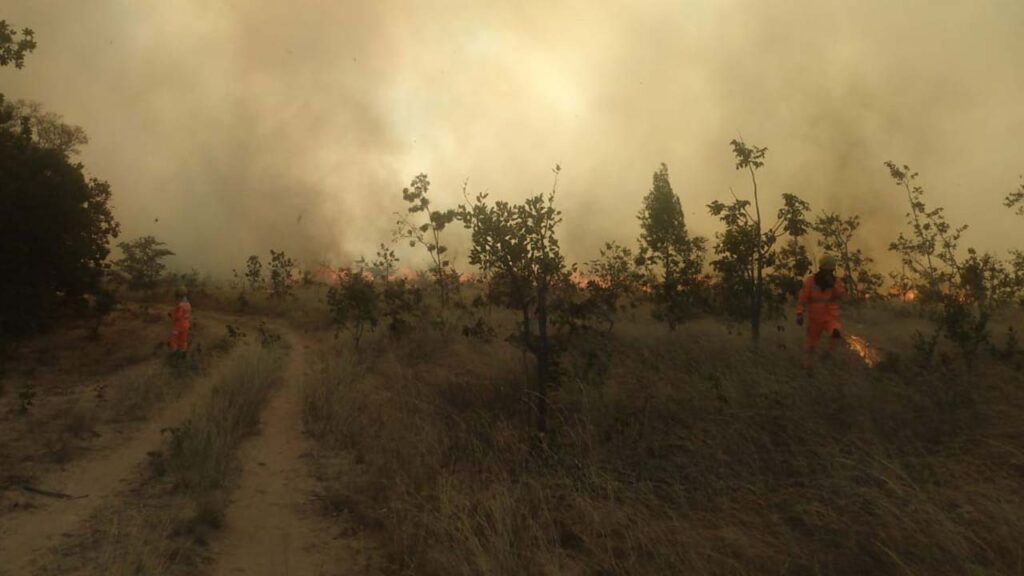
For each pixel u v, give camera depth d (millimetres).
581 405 7949
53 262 21047
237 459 7914
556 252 8398
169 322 26688
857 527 4680
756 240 12250
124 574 4770
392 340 17094
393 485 6590
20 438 8867
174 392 12289
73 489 6902
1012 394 7484
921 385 7785
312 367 15016
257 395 11242
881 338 12375
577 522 5445
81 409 10648
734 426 6703
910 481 5047
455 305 22656
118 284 40469
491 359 12242
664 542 4766
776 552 4562
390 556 5188
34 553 5234
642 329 14672
